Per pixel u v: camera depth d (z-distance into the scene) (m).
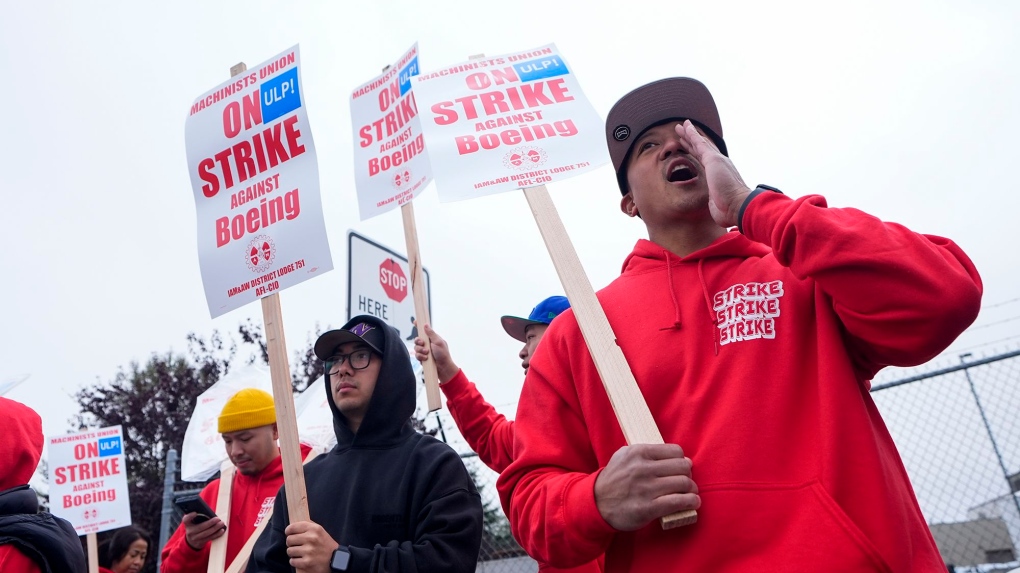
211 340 16.16
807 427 1.56
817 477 1.49
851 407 1.54
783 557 1.43
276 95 2.68
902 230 1.55
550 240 1.92
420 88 2.33
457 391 3.72
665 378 1.71
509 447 3.43
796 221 1.56
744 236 1.85
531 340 3.99
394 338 2.99
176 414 15.02
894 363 1.59
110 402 15.17
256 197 2.62
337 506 2.65
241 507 3.83
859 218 1.56
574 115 2.24
